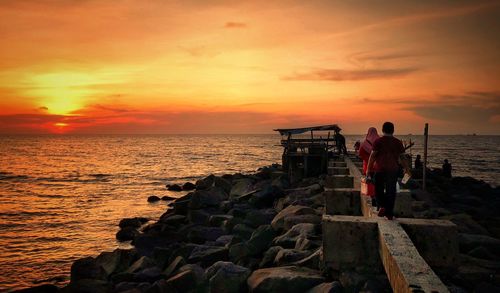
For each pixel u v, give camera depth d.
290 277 6.85
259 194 20.47
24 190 38.66
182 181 46.84
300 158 30.45
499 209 16.70
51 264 15.46
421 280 4.02
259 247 10.82
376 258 6.26
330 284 6.19
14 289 12.77
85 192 37.12
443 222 6.29
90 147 162.62
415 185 17.97
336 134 30.77
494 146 175.88
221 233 14.82
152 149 143.12
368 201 7.98
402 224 6.22
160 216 24.88
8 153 114.31
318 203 15.89
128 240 19.02
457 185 24.23
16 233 20.72
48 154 109.75
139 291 8.90
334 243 6.46
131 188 40.16
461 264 7.23
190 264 10.04
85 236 19.97
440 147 158.62
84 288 9.52
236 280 7.70
